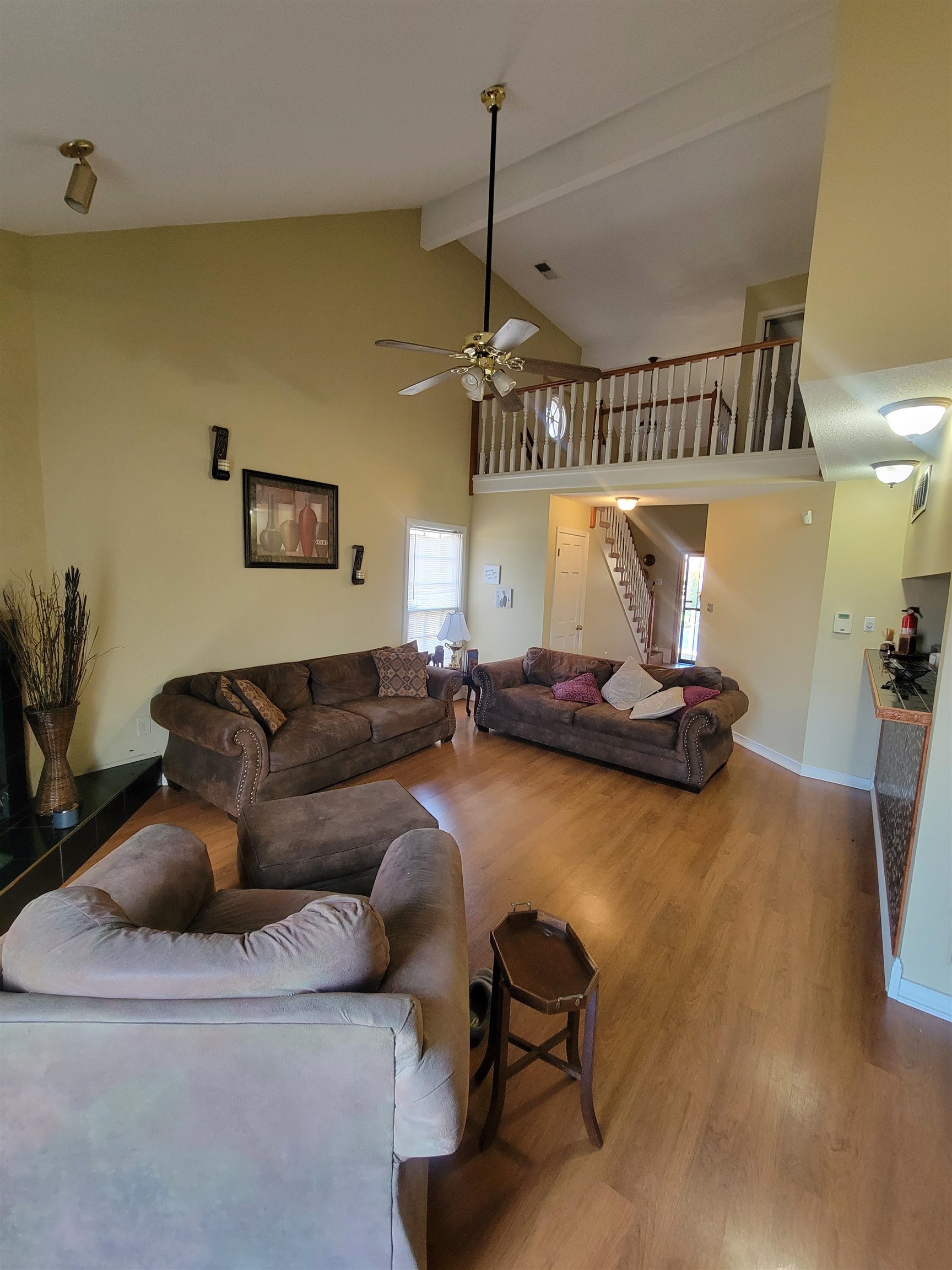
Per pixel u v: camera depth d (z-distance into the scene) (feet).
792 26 10.28
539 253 19.89
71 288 10.10
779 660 15.51
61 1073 3.18
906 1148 5.08
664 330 24.48
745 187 15.58
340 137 9.29
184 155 7.88
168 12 4.96
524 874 9.48
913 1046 6.20
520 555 20.04
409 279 17.43
